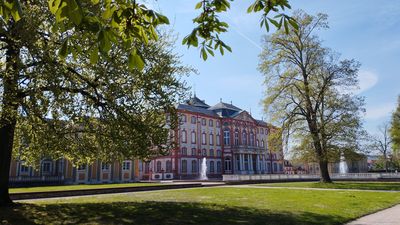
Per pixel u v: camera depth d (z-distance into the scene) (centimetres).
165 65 1543
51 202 1725
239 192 2562
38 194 2225
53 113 1312
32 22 1082
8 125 1414
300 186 3353
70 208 1402
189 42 479
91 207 1445
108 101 1324
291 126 3616
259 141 9319
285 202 1789
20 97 1197
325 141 3431
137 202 1702
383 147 7656
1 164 1423
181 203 1669
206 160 7862
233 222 1168
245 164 8525
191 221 1171
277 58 3722
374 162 9231
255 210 1459
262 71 3766
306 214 1371
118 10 383
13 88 1119
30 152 1616
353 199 1977
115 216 1235
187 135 7538
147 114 1485
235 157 8306
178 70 1655
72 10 280
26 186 4125
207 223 1145
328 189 2905
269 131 3838
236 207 1545
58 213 1276
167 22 403
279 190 2773
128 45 391
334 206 1638
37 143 1433
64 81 1258
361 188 2978
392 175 4853
